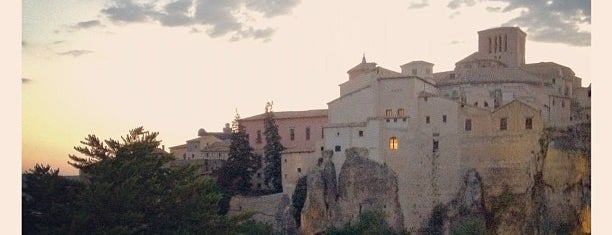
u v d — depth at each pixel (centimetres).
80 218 1756
